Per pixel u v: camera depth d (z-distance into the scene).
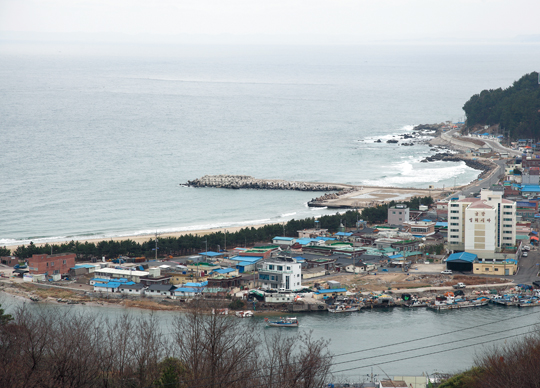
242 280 188.75
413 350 141.00
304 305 171.75
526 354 105.38
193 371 98.88
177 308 170.50
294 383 98.12
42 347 102.75
